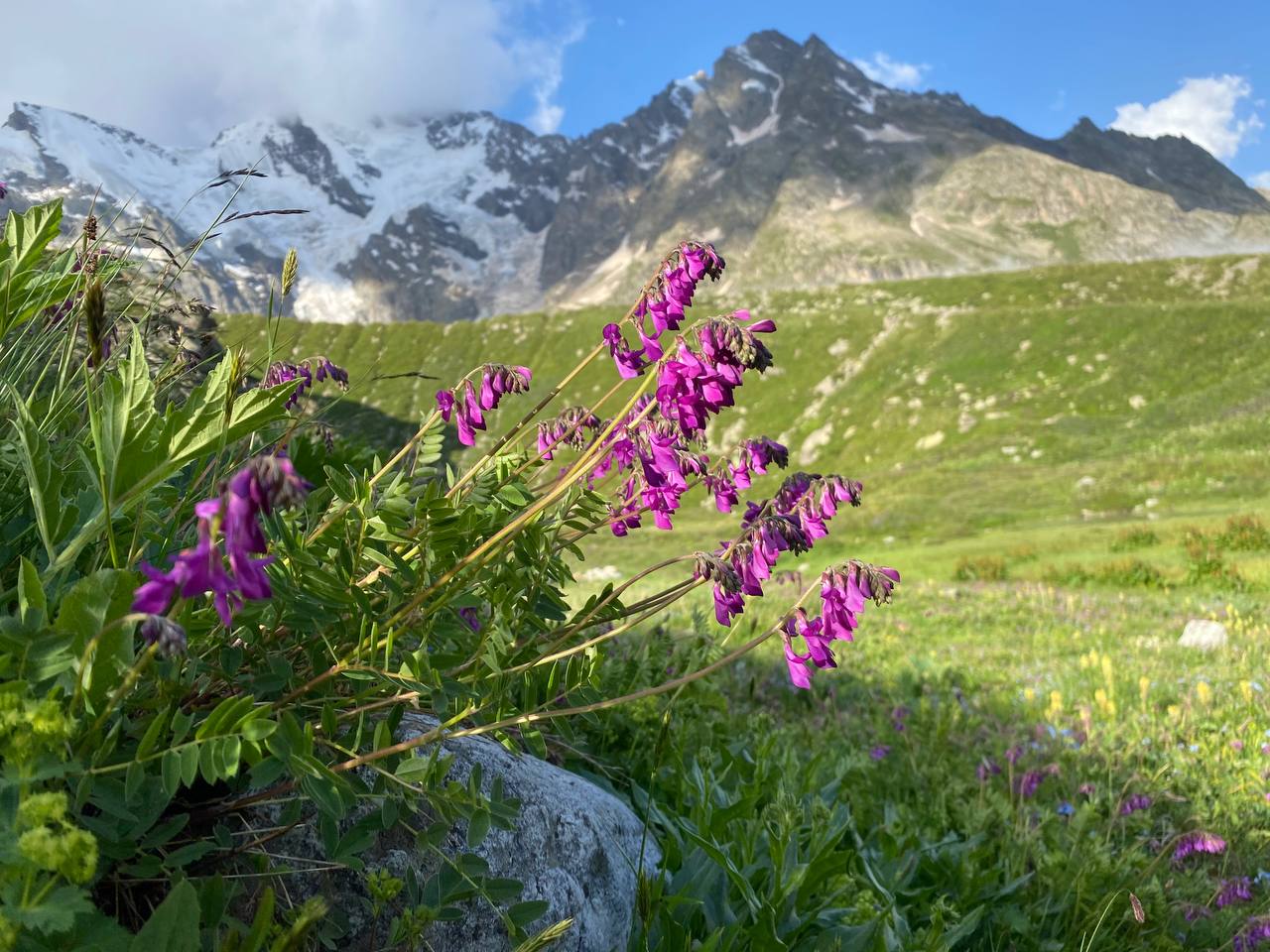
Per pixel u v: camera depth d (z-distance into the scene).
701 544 66.75
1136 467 67.88
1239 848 5.13
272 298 2.42
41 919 1.30
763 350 2.44
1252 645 12.91
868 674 9.48
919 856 4.29
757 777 4.17
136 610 1.59
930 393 132.88
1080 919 3.97
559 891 2.81
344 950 2.32
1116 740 7.18
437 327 184.12
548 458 2.98
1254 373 105.00
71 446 2.53
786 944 3.02
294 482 1.37
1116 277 183.25
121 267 2.73
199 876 2.21
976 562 33.31
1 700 1.41
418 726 2.97
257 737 1.70
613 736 4.53
